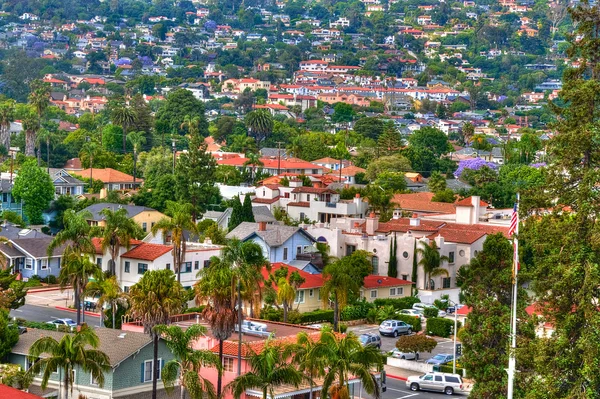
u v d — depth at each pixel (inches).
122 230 5570.9
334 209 7652.6
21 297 4997.5
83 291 4776.1
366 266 5974.4
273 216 7460.6
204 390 3553.2
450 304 5905.5
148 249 5703.7
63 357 3376.0
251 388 3422.7
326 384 3351.4
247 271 3676.2
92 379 3663.9
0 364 3700.8
